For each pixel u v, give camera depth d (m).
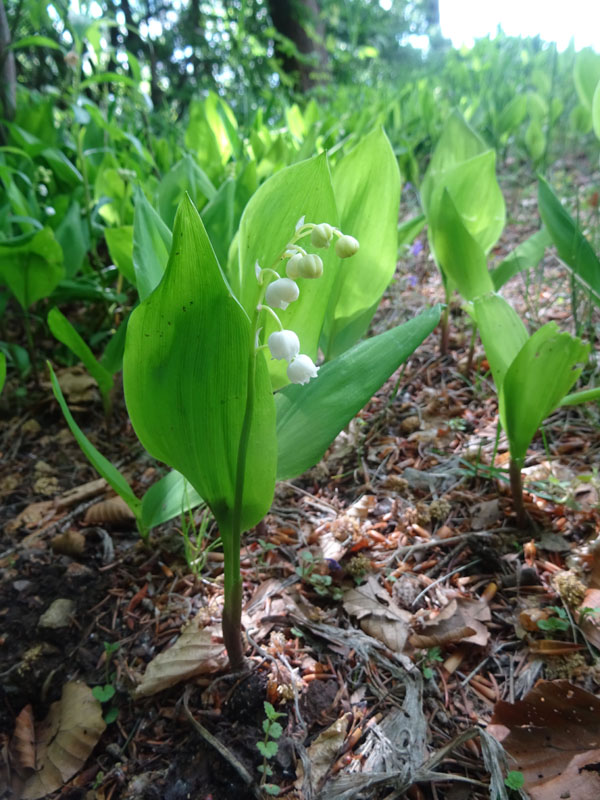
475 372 0.48
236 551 0.23
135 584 0.32
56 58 1.41
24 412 0.49
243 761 0.23
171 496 0.30
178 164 0.48
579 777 0.21
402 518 0.35
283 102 1.01
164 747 0.24
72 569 0.32
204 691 0.26
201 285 0.17
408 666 0.26
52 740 0.25
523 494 0.35
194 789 0.22
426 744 0.23
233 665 0.26
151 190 0.57
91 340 0.53
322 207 0.26
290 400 0.25
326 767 0.22
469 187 0.43
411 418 0.44
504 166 1.02
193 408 0.19
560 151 1.06
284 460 0.23
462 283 0.40
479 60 1.62
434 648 0.27
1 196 0.55
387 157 0.32
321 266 0.19
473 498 0.35
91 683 0.27
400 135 0.98
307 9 2.00
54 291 0.51
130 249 0.43
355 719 0.24
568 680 0.25
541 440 0.40
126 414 0.48
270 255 0.26
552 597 0.29
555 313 0.52
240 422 0.19
